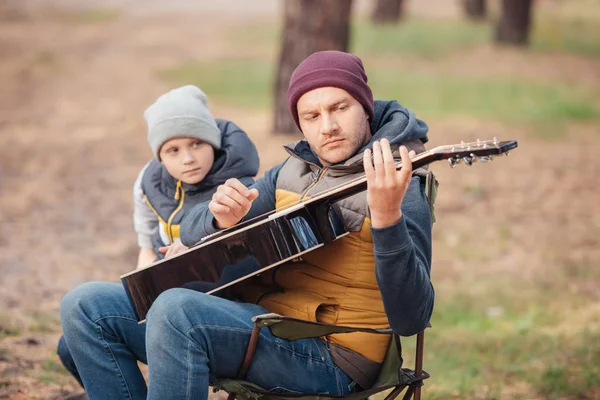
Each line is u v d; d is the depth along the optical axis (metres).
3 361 7.41
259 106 23.97
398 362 4.62
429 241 4.50
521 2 36.56
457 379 7.72
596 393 7.36
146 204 5.73
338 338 4.59
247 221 4.73
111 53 35.97
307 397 4.43
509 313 10.09
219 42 40.12
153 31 44.53
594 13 49.94
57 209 14.24
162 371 4.30
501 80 29.33
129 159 18.22
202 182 5.41
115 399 4.84
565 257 12.60
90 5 57.19
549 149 19.59
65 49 36.84
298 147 4.97
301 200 4.72
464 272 11.89
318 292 4.67
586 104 25.34
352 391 4.64
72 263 11.27
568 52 35.94
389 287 4.18
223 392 7.18
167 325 4.31
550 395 7.34
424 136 4.77
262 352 4.43
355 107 4.62
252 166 5.47
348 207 4.54
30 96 25.97
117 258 11.66
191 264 4.56
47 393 6.80
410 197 4.50
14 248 11.82
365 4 60.50
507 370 7.98
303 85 4.61
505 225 14.27
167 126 5.27
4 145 19.11
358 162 4.57
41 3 55.62
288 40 18.92
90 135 20.47
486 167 18.00
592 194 16.19
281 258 4.49
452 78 29.33
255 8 58.91
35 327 8.49
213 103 24.28
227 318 4.41
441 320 9.84
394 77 29.00
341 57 4.64
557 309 10.22
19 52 35.38
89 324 4.83
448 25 44.22
